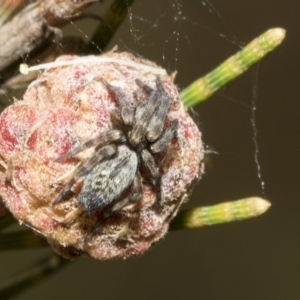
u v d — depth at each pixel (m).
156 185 0.10
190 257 0.19
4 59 0.10
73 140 0.10
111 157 0.10
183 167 0.10
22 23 0.10
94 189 0.10
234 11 0.16
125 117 0.10
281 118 0.17
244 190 0.18
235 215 0.10
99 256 0.10
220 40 0.16
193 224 0.10
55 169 0.10
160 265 0.19
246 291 0.18
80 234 0.10
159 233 0.10
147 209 0.10
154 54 0.15
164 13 0.15
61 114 0.10
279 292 0.18
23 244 0.10
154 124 0.10
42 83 0.10
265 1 0.16
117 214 0.10
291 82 0.17
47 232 0.10
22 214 0.10
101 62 0.10
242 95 0.17
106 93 0.10
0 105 0.10
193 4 0.15
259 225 0.18
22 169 0.10
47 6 0.10
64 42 0.10
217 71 0.10
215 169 0.18
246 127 0.17
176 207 0.10
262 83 0.17
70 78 0.10
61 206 0.10
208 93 0.10
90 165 0.10
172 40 0.15
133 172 0.10
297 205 0.18
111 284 0.18
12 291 0.11
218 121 0.17
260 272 0.18
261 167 0.18
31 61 0.10
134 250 0.10
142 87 0.10
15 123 0.10
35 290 0.17
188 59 0.16
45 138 0.10
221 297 0.18
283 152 0.17
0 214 0.10
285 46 0.17
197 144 0.10
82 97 0.10
